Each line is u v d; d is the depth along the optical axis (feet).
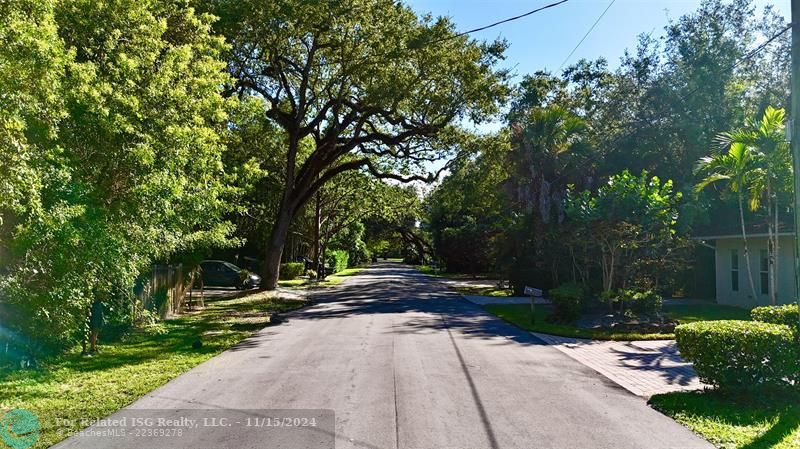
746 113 81.00
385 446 17.94
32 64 24.13
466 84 79.61
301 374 29.14
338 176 136.36
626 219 52.08
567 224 62.28
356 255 272.92
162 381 27.84
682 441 18.42
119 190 37.14
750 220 67.46
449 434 19.13
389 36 72.84
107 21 37.55
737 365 22.75
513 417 21.16
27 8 25.57
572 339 42.60
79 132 33.88
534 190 81.35
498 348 37.70
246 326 50.72
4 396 24.75
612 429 19.70
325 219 159.94
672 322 48.52
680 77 83.71
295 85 93.71
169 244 44.11
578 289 55.26
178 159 39.29
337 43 77.41
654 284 55.62
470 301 77.97
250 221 135.13
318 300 80.18
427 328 48.26
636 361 33.27
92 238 32.22
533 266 86.22
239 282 102.37
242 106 54.60
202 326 50.96
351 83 80.18
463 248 159.33
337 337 42.83
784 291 58.65
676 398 23.53
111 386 26.89
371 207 163.53
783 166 48.16
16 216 28.14
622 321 48.93
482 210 126.11
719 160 50.98
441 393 24.86
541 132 82.58
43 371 29.96
